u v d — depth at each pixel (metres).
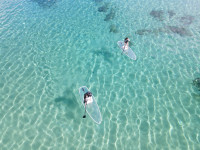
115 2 21.06
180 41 14.45
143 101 9.90
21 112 9.30
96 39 14.89
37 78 11.30
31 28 16.34
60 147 7.88
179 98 9.97
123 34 15.46
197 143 7.98
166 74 11.49
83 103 9.88
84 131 8.53
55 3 20.95
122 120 8.99
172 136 8.25
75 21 17.42
